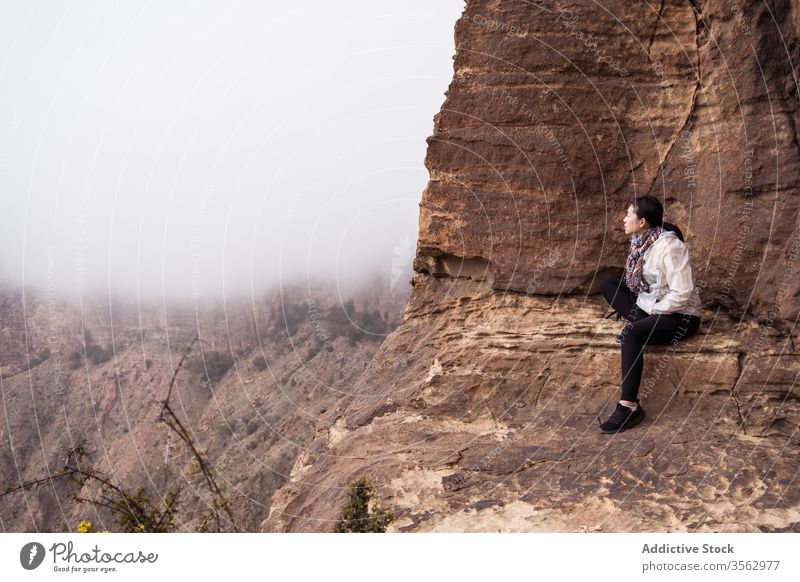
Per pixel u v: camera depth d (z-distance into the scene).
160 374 27.48
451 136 5.58
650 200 4.24
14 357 45.56
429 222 5.72
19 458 31.11
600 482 3.65
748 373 4.40
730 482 3.52
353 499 3.60
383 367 5.73
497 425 4.62
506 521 3.39
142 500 3.85
